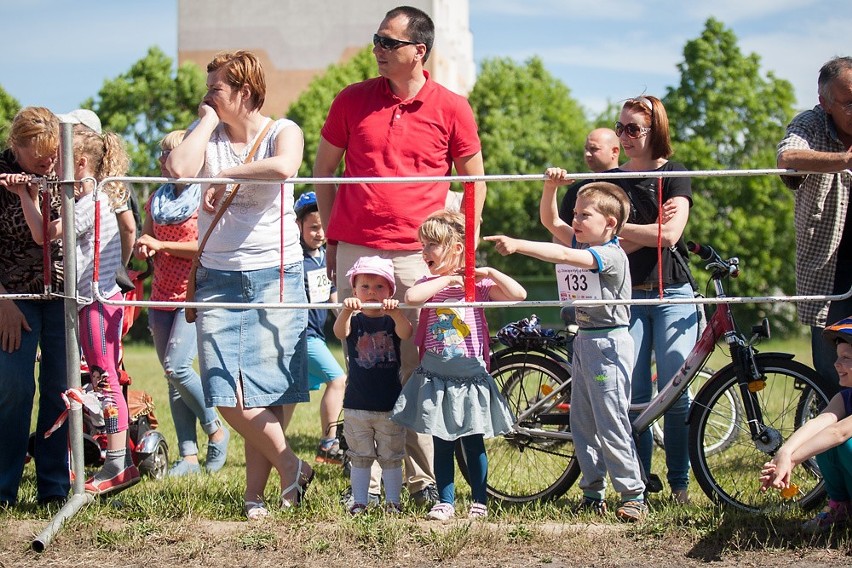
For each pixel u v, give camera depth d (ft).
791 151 17.38
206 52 155.43
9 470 18.57
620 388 17.56
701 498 19.57
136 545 16.14
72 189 17.39
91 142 18.34
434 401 17.39
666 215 19.21
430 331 17.76
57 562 15.65
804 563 15.30
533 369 20.27
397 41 18.42
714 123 102.17
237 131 17.79
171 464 25.35
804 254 18.56
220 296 17.76
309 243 25.13
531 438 20.10
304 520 17.07
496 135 113.29
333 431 25.34
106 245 18.67
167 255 23.40
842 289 18.44
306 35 154.30
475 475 17.98
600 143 21.65
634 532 16.52
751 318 98.94
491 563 15.44
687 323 19.35
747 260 100.73
